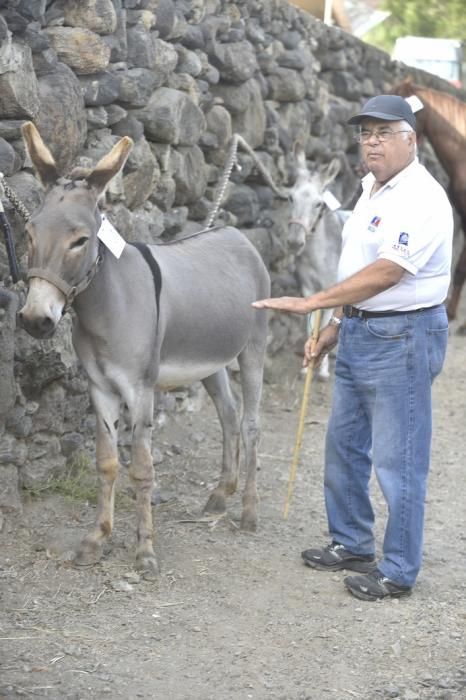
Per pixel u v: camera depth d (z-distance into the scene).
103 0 6.31
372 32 26.05
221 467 6.81
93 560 5.22
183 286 5.37
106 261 4.91
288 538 5.84
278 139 9.40
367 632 4.73
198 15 7.73
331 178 9.36
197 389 7.97
